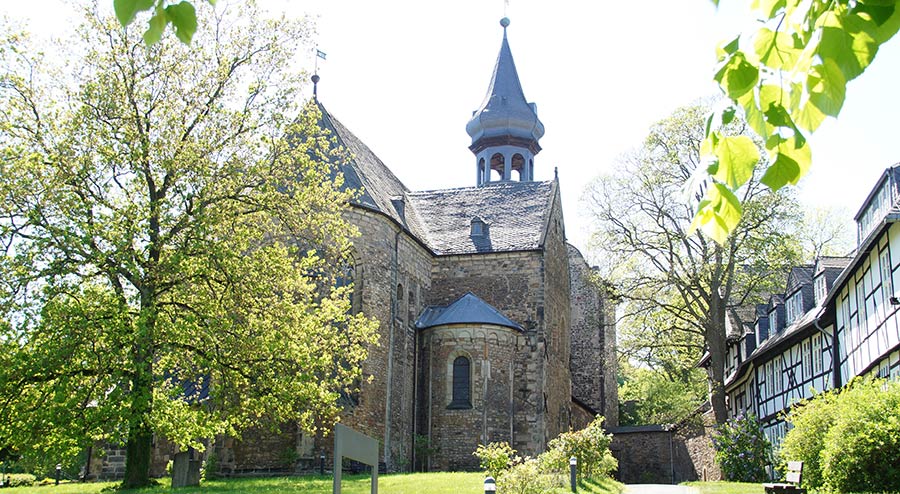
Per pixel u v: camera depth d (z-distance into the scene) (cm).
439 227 4184
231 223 2414
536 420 3666
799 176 474
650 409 6475
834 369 2862
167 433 2156
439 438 3512
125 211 2234
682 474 4938
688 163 3912
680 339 4556
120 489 2278
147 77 2431
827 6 434
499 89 5084
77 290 2130
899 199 2292
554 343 4109
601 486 2647
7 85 2303
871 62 429
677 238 3947
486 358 3553
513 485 1975
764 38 453
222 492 2109
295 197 2452
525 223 4106
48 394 2089
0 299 2066
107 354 2083
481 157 5041
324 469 2944
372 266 3322
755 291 4112
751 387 4012
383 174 4153
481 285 3891
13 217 2177
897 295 2233
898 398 2125
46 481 3859
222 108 2436
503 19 5241
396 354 3441
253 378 2311
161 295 2372
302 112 2611
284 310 2381
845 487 2097
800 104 455
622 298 4128
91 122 2311
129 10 403
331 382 2578
